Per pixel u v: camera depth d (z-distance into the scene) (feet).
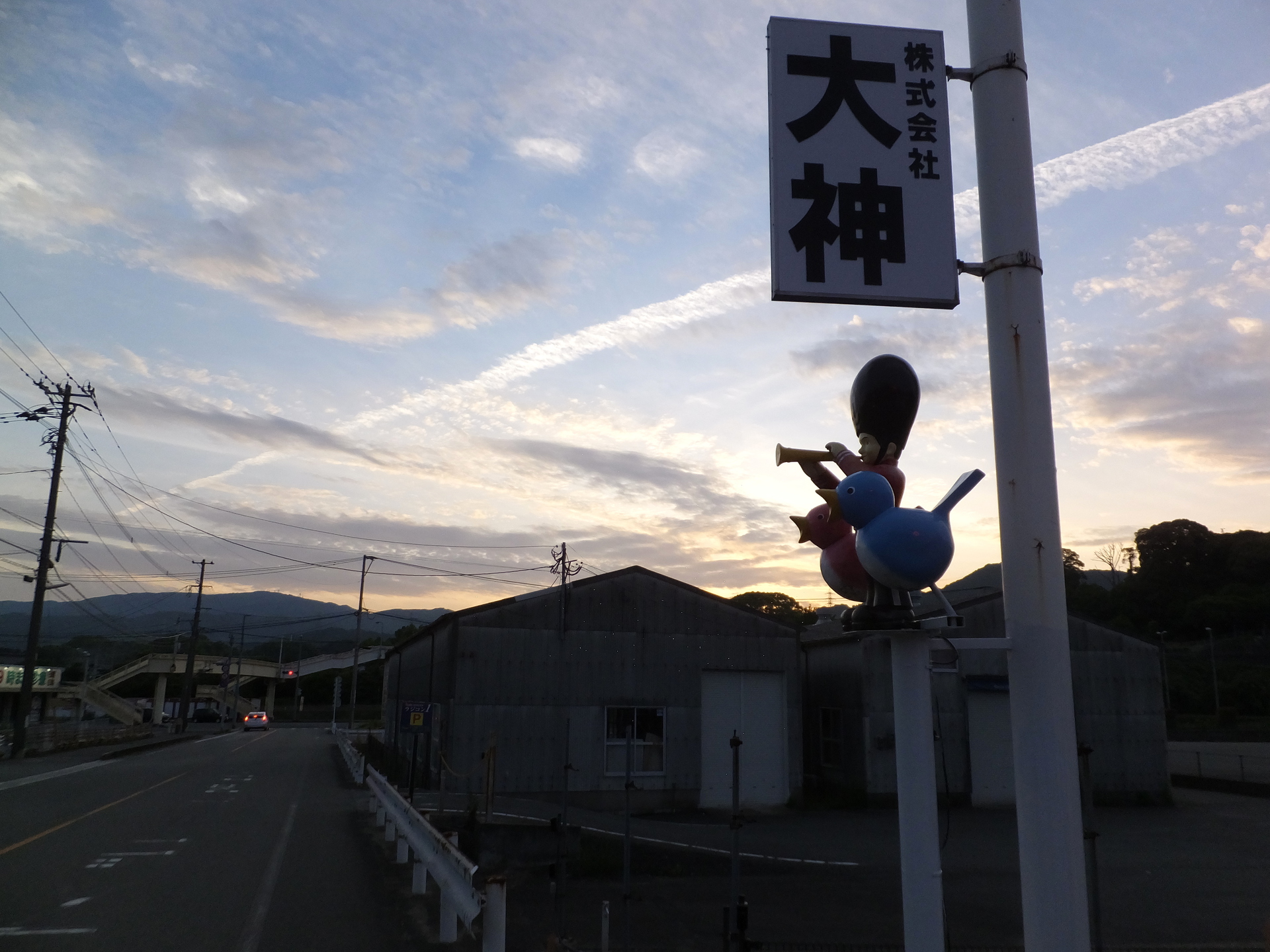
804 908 33.63
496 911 19.08
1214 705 162.20
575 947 23.98
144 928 25.57
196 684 270.67
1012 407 13.55
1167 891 37.55
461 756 61.57
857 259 14.53
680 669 66.90
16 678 166.20
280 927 25.80
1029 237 14.03
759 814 64.08
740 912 17.10
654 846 42.96
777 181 14.66
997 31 14.60
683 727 66.23
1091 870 13.97
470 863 21.43
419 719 53.78
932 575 13.93
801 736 68.49
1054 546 13.19
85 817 49.06
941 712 69.97
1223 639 184.75
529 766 62.64
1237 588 191.21
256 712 201.26
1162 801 71.05
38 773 78.69
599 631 65.77
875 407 15.60
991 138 14.40
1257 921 32.09
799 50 15.10
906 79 15.21
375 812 50.06
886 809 66.64
